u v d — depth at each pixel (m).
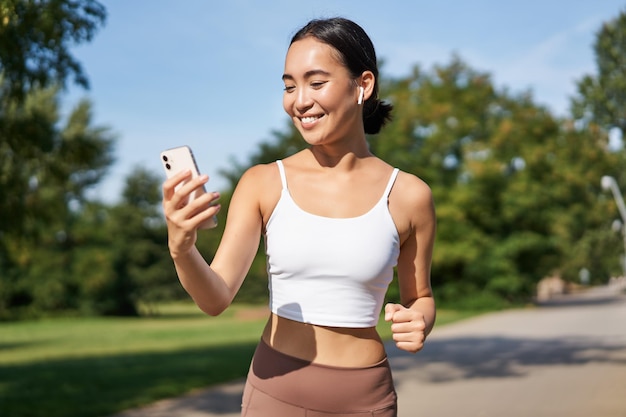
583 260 66.69
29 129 8.47
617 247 60.66
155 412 8.69
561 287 74.75
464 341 19.02
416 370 12.88
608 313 32.00
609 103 44.75
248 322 36.59
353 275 2.08
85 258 51.34
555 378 11.30
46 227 9.70
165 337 24.70
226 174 47.41
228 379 11.66
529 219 38.78
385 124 2.40
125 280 53.06
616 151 48.28
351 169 2.16
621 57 44.78
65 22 6.52
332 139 2.11
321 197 2.12
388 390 2.16
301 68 2.09
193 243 1.81
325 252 2.07
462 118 39.12
